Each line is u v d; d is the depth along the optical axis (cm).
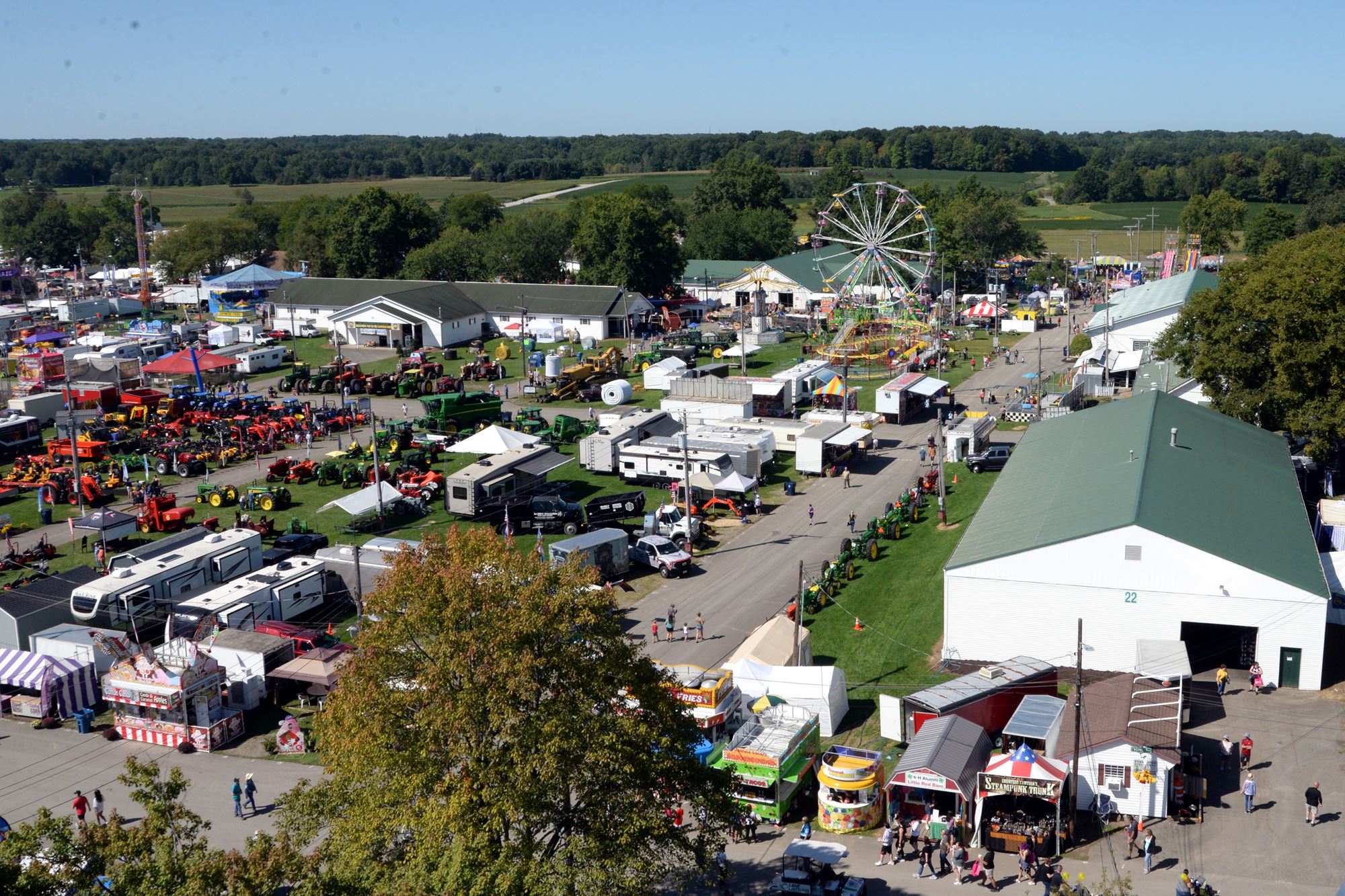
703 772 3897
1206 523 5650
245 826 4572
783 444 9975
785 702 5172
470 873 3150
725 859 3953
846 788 4419
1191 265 19225
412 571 3709
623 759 3525
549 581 3731
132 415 11475
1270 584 5241
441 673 3531
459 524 8194
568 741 3425
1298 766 4659
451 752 3547
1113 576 5450
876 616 6400
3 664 5706
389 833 3519
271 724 5544
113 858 2989
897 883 4062
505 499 8206
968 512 7981
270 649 5706
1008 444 9100
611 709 3628
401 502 8500
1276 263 8725
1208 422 7838
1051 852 4231
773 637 5600
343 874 3297
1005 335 15962
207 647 5766
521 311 15950
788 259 19162
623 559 7094
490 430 9281
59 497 9050
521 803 3353
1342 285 7775
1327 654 5669
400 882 3241
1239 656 5616
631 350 14712
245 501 8619
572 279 19388
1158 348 8944
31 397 11419
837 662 5900
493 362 13712
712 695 5016
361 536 7938
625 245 17450
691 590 6894
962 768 4353
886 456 9831
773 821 4538
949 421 9744
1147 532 5362
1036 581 5575
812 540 7725
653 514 7800
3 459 10456
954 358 14262
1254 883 3934
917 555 7288
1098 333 12800
